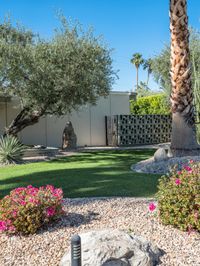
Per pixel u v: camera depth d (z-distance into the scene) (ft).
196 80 38.29
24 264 11.17
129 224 14.02
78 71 41.86
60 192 15.17
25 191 14.80
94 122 64.85
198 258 11.25
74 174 28.40
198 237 12.72
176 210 13.39
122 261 10.32
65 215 15.42
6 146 39.78
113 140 64.18
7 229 13.56
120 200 18.45
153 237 12.69
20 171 32.14
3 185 25.08
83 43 42.42
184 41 31.27
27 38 45.65
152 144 66.18
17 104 56.49
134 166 32.01
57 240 12.74
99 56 43.47
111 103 66.85
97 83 44.24
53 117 60.23
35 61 41.01
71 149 55.67
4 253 12.08
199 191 13.26
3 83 43.37
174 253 11.58
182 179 14.01
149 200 18.29
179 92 31.55
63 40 42.32
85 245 10.49
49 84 41.34
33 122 47.14
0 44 40.73
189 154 31.45
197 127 37.63
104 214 15.74
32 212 13.71
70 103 43.78
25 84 42.55
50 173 29.71
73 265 8.55
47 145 59.72
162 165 28.78
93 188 22.45
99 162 37.14
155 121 67.77
